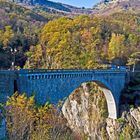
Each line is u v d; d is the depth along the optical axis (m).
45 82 74.94
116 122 113.94
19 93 64.56
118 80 114.88
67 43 160.62
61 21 179.25
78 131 117.00
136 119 110.25
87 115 123.25
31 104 57.75
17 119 49.84
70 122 125.12
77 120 124.81
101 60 150.75
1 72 61.09
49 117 59.31
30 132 50.84
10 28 175.75
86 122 122.62
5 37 157.00
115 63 153.12
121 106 116.56
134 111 111.62
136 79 119.75
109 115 118.19
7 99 58.19
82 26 176.38
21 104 54.69
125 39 174.38
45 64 159.62
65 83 84.12
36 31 194.12
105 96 118.50
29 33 188.00
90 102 123.75
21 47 162.62
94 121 120.25
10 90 62.91
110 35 175.00
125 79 119.00
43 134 52.94
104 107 119.81
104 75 105.88
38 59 162.25
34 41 176.00
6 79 62.28
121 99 117.56
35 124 55.22
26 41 171.12
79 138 92.25
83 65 145.38
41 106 62.25
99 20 187.50
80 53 154.88
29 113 54.69
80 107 125.62
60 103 81.06
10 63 144.00
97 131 118.19
